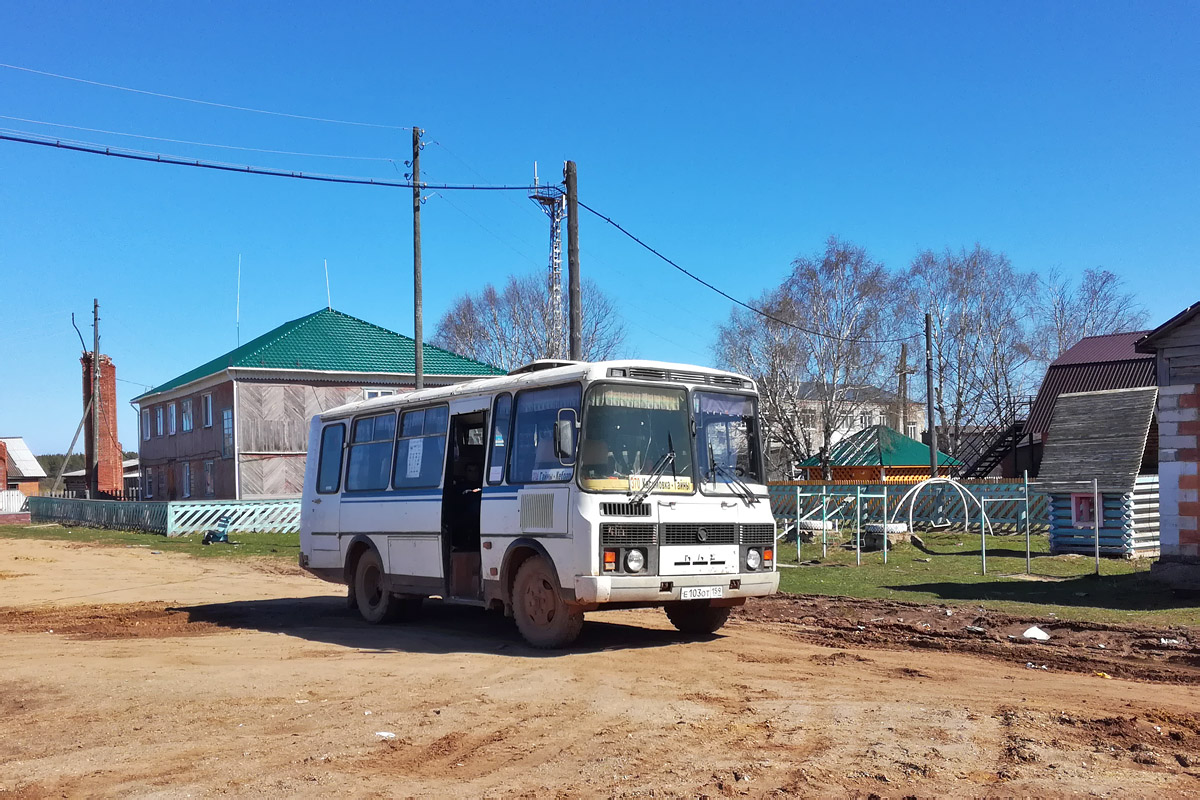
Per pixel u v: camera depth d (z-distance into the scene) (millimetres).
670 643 11461
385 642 12219
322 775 6312
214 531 32656
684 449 11273
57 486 55469
